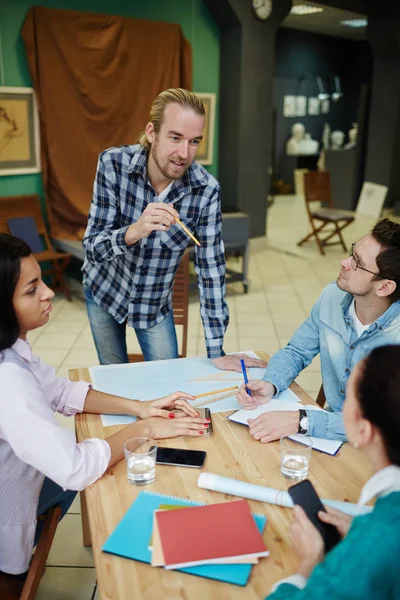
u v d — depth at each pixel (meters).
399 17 8.21
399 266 1.52
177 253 2.04
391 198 9.80
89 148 5.35
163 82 5.73
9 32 4.84
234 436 1.42
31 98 5.05
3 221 4.95
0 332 1.19
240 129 6.36
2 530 1.30
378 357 0.86
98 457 1.23
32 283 1.19
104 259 1.87
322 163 11.74
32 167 5.20
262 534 1.06
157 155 1.76
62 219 5.38
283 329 4.45
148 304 2.13
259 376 1.76
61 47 4.98
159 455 1.32
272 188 11.98
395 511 0.79
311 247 7.37
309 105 12.62
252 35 6.15
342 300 1.74
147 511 1.12
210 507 1.10
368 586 0.75
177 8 5.87
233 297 5.27
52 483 1.54
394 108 9.08
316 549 0.93
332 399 1.82
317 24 11.03
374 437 0.86
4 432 1.17
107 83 5.31
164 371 1.80
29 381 1.20
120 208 1.96
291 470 1.25
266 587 0.94
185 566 0.96
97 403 1.53
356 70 13.02
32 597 1.33
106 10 5.34
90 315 2.25
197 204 1.95
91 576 1.90
